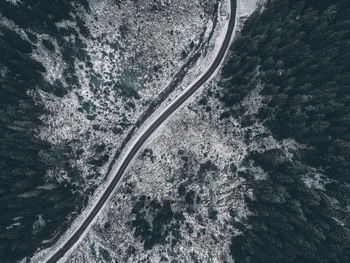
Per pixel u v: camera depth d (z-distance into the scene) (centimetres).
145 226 6606
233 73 6662
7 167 5928
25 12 5794
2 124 5938
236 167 6500
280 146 6144
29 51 6012
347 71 5756
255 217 6062
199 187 6656
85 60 6512
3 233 5931
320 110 5769
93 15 6394
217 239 6319
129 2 6650
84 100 6675
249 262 5888
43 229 6375
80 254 6675
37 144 6228
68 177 6700
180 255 6372
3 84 5878
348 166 5578
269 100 6231
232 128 6675
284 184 5872
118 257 6575
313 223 5484
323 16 5788
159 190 6806
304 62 5834
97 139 6869
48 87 6319
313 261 5469
